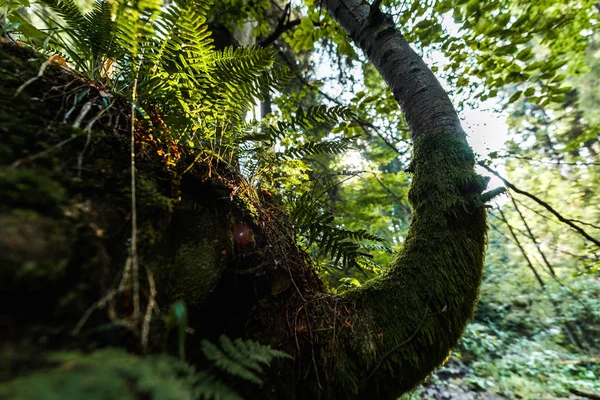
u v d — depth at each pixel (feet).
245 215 3.64
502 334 21.59
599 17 6.66
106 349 1.41
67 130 2.23
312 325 3.43
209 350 2.05
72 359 1.18
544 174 19.63
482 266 4.10
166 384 1.25
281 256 3.83
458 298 3.68
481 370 15.84
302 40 9.95
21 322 1.29
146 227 2.13
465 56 8.27
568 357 18.07
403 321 3.51
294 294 3.68
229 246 3.17
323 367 3.17
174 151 3.09
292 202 4.82
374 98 9.98
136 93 3.20
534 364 16.58
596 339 19.30
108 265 1.76
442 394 13.02
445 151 4.73
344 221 12.53
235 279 3.27
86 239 1.68
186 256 2.58
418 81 5.64
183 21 2.88
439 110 5.22
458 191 4.32
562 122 25.58
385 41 6.30
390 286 3.83
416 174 4.89
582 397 13.34
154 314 2.08
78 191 1.89
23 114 2.07
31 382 1.03
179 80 3.67
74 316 1.48
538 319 22.77
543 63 7.13
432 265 3.84
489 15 7.08
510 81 7.79
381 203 13.65
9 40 3.03
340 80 15.61
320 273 4.82
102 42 3.48
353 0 7.16
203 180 3.25
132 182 2.07
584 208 19.77
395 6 8.34
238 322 3.27
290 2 10.25
